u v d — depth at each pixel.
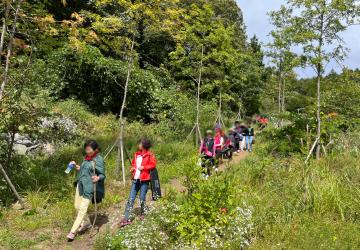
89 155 7.65
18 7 8.73
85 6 21.02
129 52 12.20
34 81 10.25
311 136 12.53
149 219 6.97
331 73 13.20
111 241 6.62
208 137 12.37
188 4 16.95
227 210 7.02
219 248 6.33
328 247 6.29
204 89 18.14
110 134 16.36
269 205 7.80
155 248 6.37
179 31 13.78
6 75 8.70
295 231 6.85
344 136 12.53
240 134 17.77
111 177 10.98
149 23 11.95
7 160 9.45
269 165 10.12
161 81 21.19
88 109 19.47
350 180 8.90
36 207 8.47
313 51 12.20
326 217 7.48
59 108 16.58
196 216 6.81
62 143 13.12
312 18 12.30
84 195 7.41
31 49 9.48
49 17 8.93
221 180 7.54
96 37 9.73
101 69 19.06
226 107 25.56
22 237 7.25
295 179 8.88
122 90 19.67
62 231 7.62
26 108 9.79
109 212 8.68
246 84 25.67
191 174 7.50
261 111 30.91
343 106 14.67
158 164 12.96
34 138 10.16
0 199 8.59
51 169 10.74
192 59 17.55
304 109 14.52
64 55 18.78
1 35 8.90
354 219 7.43
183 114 18.73
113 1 11.78
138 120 20.03
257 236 6.89
